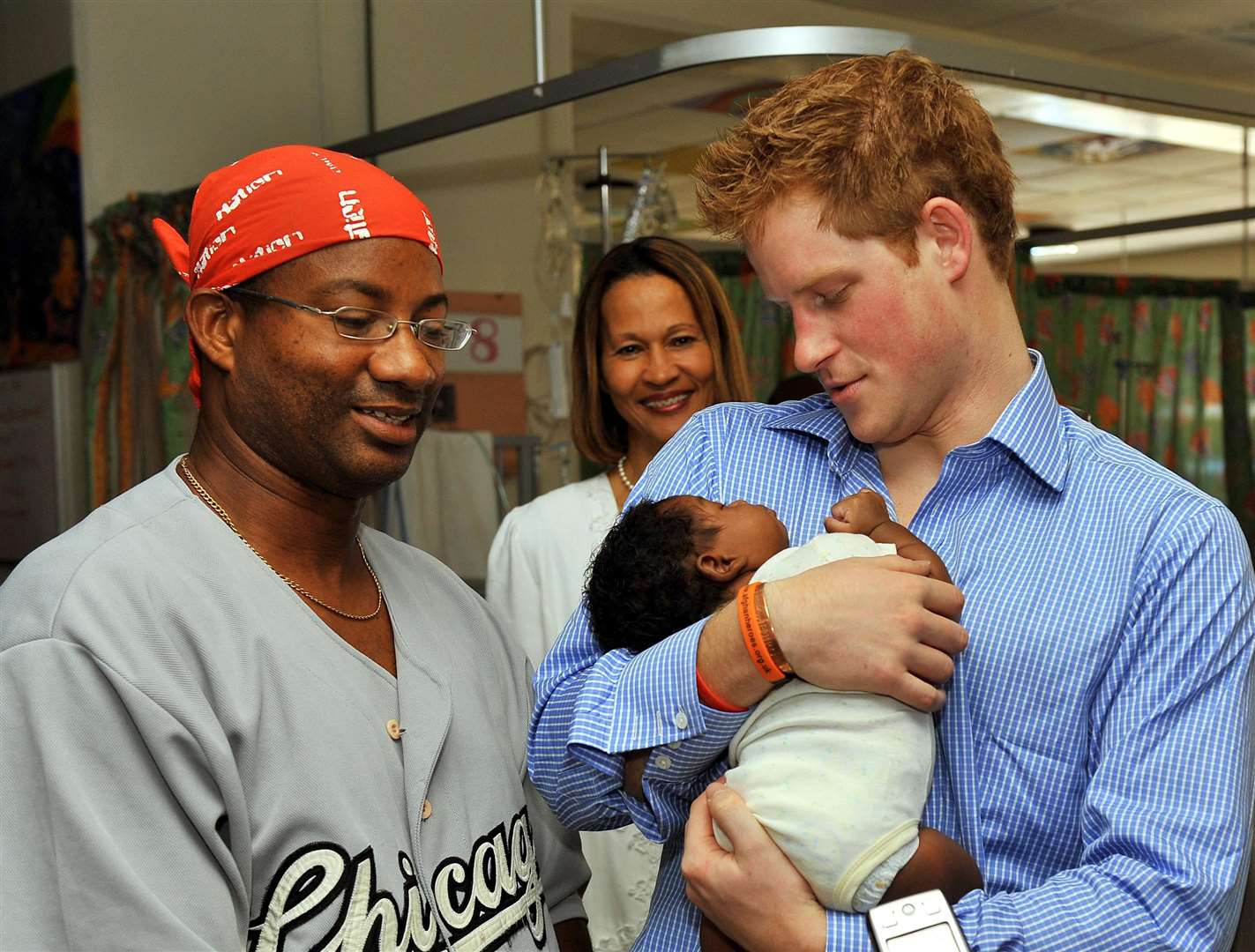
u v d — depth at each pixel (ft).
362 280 3.91
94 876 3.42
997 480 3.98
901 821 3.51
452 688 4.43
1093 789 3.52
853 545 3.85
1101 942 3.28
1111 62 10.72
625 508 4.76
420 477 10.88
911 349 3.78
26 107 14.11
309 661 3.98
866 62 3.83
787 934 3.49
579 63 13.21
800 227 3.70
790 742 3.63
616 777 3.90
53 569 3.75
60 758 3.46
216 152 13.99
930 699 3.54
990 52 7.94
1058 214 16.20
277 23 14.29
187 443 11.75
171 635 3.70
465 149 13.05
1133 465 3.85
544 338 13.46
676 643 3.81
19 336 14.73
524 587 7.63
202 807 3.56
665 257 7.47
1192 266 14.84
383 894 3.84
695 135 12.47
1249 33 10.00
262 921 3.70
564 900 5.02
